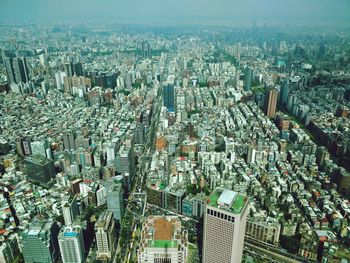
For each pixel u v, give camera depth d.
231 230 194.38
